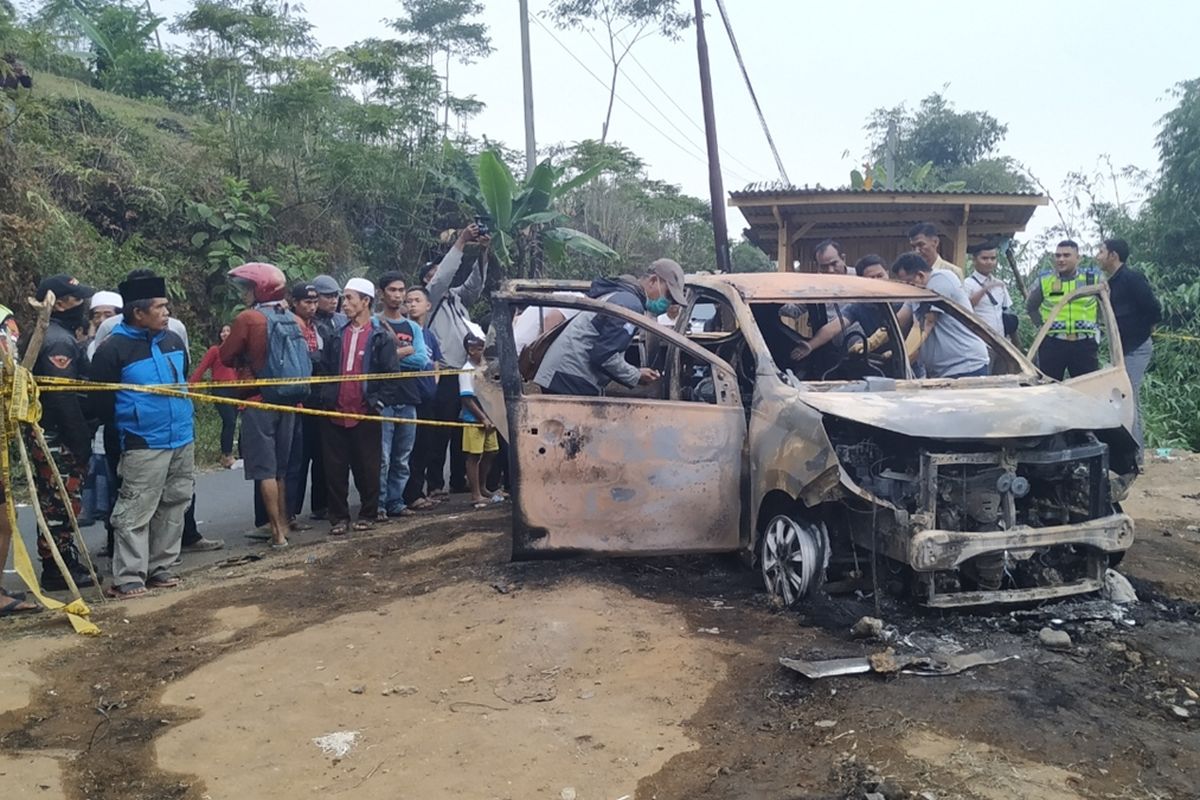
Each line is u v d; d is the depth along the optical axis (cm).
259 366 703
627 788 351
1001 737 368
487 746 381
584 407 540
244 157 1661
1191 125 1505
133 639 521
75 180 1396
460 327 861
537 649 466
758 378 549
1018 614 484
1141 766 351
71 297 614
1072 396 515
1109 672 427
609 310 550
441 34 3231
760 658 447
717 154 1695
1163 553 621
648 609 510
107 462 648
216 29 1670
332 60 1761
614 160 2398
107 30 2212
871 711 389
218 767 378
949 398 507
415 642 490
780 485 503
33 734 411
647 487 541
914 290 623
